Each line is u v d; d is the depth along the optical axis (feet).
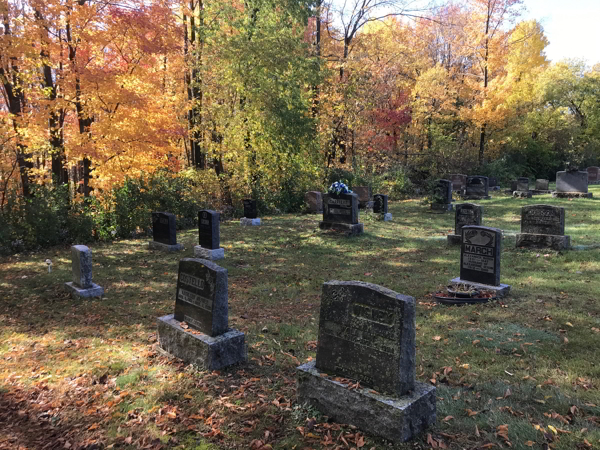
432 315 24.68
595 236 43.93
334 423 13.56
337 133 92.32
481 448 12.19
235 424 13.96
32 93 53.78
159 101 61.41
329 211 56.95
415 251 44.14
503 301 26.27
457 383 16.47
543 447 12.17
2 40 45.21
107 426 14.14
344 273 36.47
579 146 144.87
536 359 18.12
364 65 95.09
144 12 52.90
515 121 127.75
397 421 12.22
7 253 47.44
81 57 52.90
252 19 71.67
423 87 107.24
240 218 71.20
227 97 75.36
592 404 14.37
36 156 69.26
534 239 39.78
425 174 107.86
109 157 55.31
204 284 18.81
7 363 19.70
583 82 148.97
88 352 20.80
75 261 32.07
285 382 16.87
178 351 19.27
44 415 15.03
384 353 13.02
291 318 25.63
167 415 14.55
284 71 74.23
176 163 74.84
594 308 23.82
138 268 40.32
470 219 45.52
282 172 79.25
